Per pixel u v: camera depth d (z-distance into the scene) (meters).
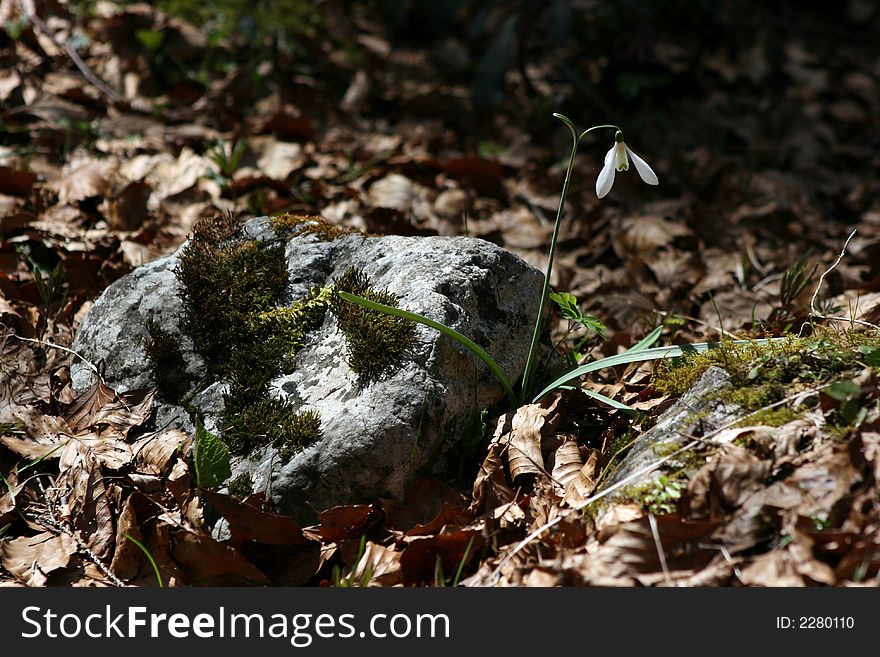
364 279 2.47
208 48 5.05
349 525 2.13
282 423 2.22
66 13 4.89
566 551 1.93
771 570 1.70
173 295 2.54
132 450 2.32
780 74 6.15
